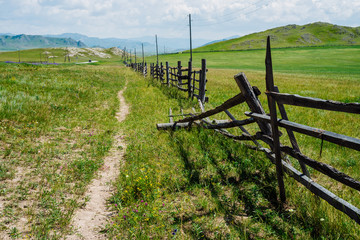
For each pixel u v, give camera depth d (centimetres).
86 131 800
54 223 334
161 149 640
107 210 390
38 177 460
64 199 397
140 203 388
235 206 383
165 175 490
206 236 315
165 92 1672
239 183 457
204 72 1227
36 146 603
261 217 352
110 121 955
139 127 877
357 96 1593
